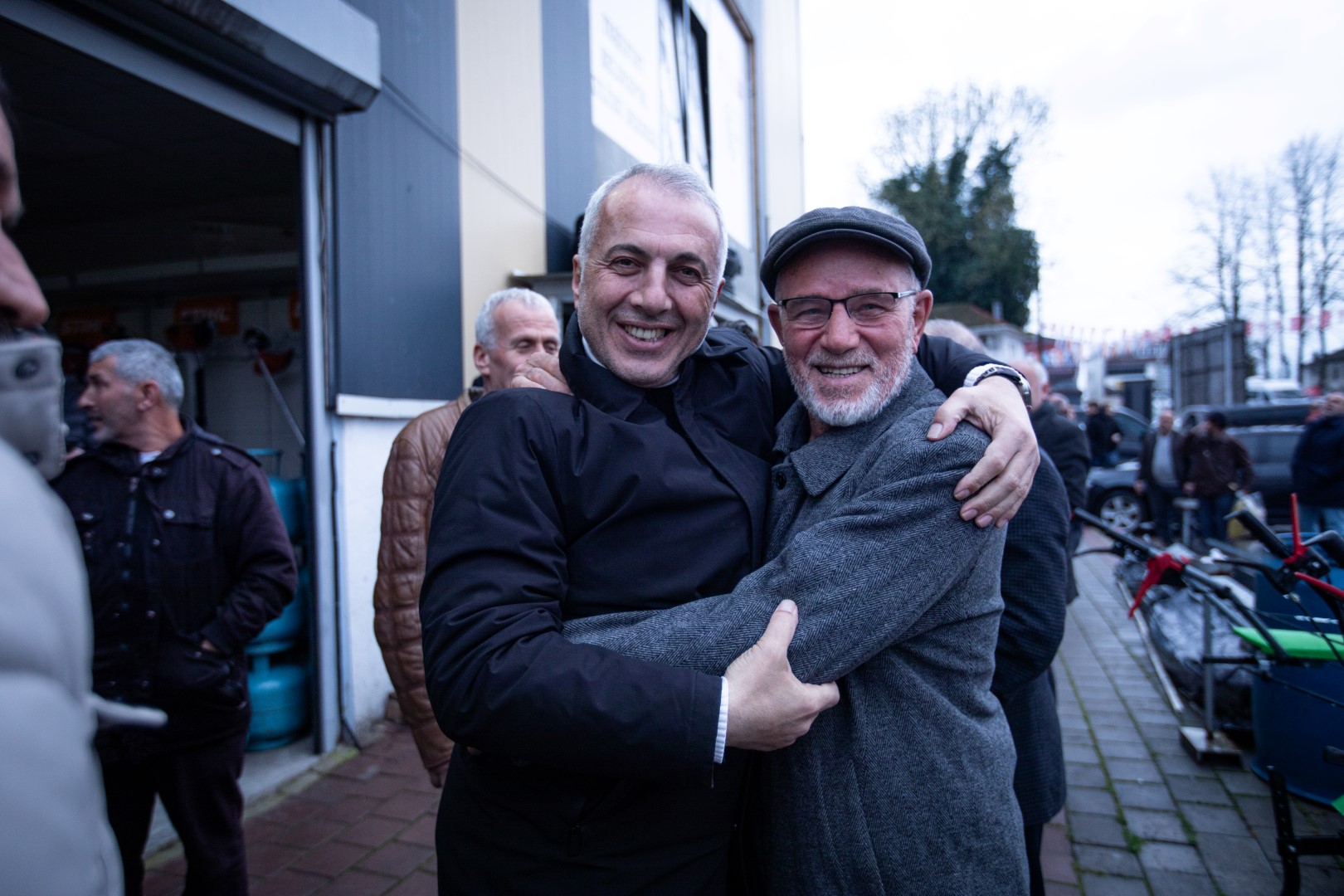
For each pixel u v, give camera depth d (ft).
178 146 10.19
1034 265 93.50
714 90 29.09
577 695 2.76
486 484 3.16
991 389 3.69
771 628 3.01
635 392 3.70
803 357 3.81
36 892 1.20
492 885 3.34
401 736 11.26
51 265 15.16
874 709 3.44
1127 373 90.02
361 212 10.92
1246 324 53.01
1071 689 14.07
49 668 1.32
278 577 6.53
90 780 1.38
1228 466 25.31
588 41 19.08
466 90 13.71
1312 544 7.24
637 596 3.32
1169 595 15.44
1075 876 8.39
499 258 14.76
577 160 18.33
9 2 6.55
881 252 3.67
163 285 15.06
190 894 6.33
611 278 3.68
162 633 6.07
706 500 3.47
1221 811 9.59
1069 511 5.00
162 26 7.54
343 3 9.37
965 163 93.56
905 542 3.13
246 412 14.83
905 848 3.35
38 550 1.34
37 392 1.56
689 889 3.41
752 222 34.06
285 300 14.73
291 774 10.11
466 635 2.90
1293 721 9.72
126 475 6.30
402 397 11.81
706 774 2.86
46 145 10.09
